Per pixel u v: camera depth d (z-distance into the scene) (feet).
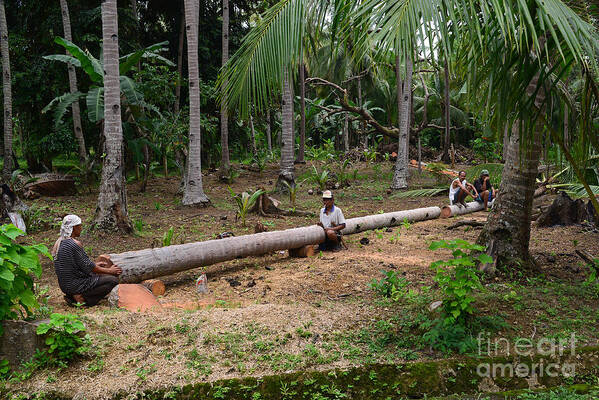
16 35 57.41
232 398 11.23
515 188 19.66
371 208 41.93
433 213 36.78
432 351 12.81
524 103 15.37
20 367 12.42
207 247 21.88
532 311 15.28
